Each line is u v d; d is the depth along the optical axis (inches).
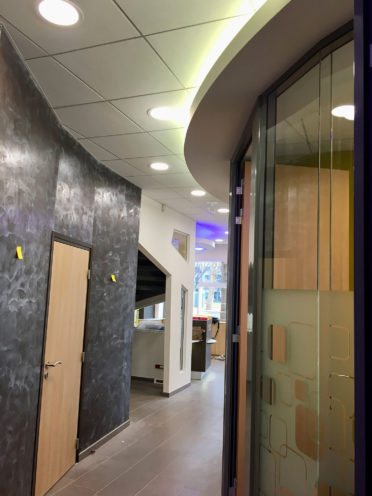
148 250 227.6
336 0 57.9
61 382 138.3
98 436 168.7
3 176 89.5
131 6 75.7
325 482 57.1
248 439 88.4
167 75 100.6
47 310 124.5
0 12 79.0
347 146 58.3
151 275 281.9
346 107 59.7
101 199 171.2
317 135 66.5
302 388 66.1
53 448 132.6
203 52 90.3
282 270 77.0
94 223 165.0
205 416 214.1
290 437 70.0
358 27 39.8
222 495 124.4
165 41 86.7
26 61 96.5
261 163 89.7
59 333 136.0
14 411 103.0
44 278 121.4
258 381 86.3
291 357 71.1
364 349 37.2
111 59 94.3
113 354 182.7
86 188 157.1
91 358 163.3
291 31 66.4
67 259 141.4
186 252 288.7
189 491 132.2
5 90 87.2
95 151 157.5
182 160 164.9
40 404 120.9
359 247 38.3
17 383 104.3
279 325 77.2
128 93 110.7
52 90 110.4
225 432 126.6
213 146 126.7
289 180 76.1
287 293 74.1
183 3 74.7
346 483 52.1
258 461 84.7
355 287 38.8
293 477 68.2
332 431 55.9
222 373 338.0
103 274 173.6
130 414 214.8
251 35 68.9
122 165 174.2
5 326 95.8
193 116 105.0
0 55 83.2
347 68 61.2
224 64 80.0
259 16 67.2
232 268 131.1
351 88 59.6
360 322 37.8
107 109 120.9
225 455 125.3
